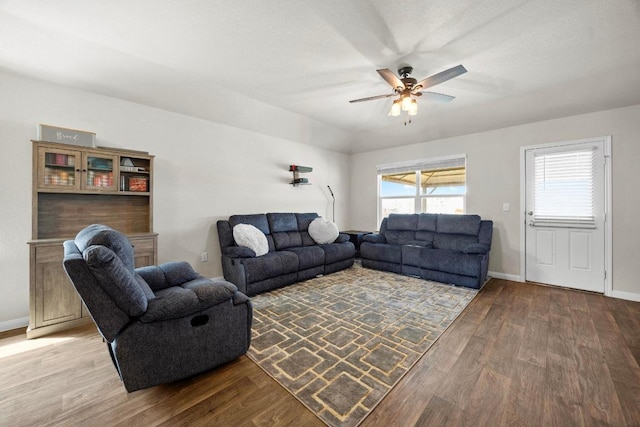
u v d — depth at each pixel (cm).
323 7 184
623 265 321
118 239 169
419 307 290
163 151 334
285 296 324
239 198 411
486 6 181
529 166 382
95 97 287
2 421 139
